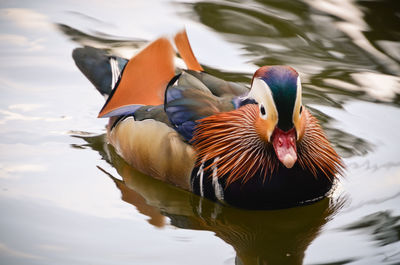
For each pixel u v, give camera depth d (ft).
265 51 47.93
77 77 45.37
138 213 33.09
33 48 47.75
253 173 33.50
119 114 37.70
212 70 45.29
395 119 41.11
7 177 35.47
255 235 32.09
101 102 43.24
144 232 31.48
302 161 33.24
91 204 33.58
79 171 36.52
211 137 34.47
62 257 29.27
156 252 29.96
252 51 47.88
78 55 42.88
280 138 31.12
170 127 35.42
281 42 49.21
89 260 29.12
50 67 46.01
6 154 37.47
